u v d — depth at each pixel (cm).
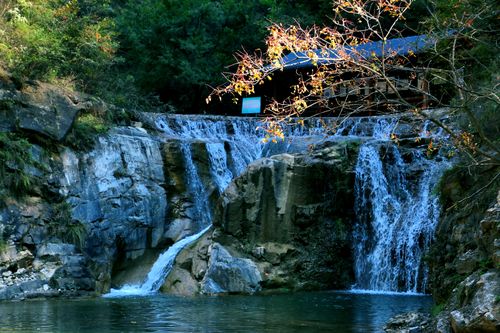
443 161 1875
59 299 1514
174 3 3338
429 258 1152
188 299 1531
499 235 864
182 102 3438
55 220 1706
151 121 2291
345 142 1969
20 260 1563
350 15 3195
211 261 1739
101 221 1833
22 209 1633
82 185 1819
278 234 1795
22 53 1953
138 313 1253
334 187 1889
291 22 3434
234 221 1803
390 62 948
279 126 848
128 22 3309
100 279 1698
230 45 3475
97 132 1927
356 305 1402
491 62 1303
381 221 1900
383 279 1822
